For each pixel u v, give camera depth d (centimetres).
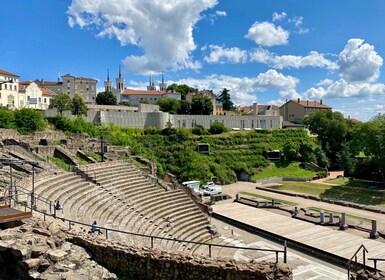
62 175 3453
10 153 3862
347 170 8275
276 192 6538
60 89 16812
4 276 1454
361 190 6359
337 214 4669
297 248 3484
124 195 3669
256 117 11394
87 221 2567
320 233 3806
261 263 1681
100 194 3372
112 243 1816
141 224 3134
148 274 1708
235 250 3416
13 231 1661
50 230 1772
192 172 7575
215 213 4781
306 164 9125
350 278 1928
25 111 6172
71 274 1405
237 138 9656
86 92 17662
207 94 17838
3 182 2775
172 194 4288
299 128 11169
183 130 9156
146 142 8500
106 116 8719
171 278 1681
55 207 2325
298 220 4378
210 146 9012
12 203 2219
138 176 4472
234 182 8062
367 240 3547
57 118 7094
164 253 1742
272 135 10331
